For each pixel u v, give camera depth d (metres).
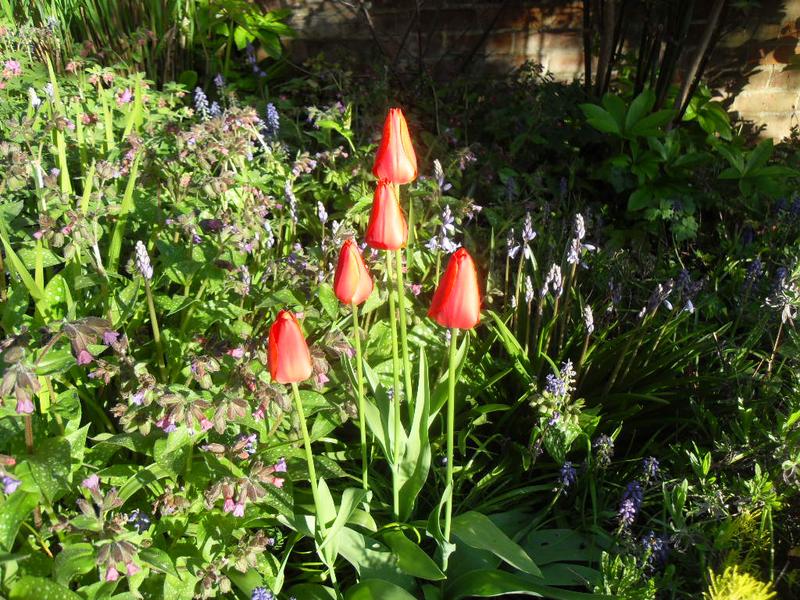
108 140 1.10
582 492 0.92
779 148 1.65
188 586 0.72
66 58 1.51
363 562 0.77
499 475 0.94
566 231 1.30
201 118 1.38
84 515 0.66
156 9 1.65
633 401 0.99
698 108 1.69
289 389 0.84
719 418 0.99
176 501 0.73
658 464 0.91
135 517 0.72
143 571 0.69
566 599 0.72
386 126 0.67
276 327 0.61
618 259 1.18
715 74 1.75
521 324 1.06
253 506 0.77
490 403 1.02
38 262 0.81
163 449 0.73
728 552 0.78
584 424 0.92
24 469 0.67
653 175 1.40
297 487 0.85
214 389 0.80
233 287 0.88
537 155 1.54
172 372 0.86
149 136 1.16
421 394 0.78
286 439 0.84
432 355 1.00
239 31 1.76
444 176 1.21
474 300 0.63
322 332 0.97
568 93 1.59
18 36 1.42
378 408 0.80
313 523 0.75
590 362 0.99
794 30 1.66
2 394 0.60
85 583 0.71
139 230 1.03
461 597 0.76
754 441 0.88
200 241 0.96
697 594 0.76
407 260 1.02
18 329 0.78
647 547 0.76
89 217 0.84
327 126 1.30
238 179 1.01
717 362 1.06
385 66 1.63
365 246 0.97
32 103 0.99
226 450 0.75
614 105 1.47
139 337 0.91
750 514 0.77
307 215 1.22
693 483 0.89
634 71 1.73
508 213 1.28
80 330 0.65
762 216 1.39
